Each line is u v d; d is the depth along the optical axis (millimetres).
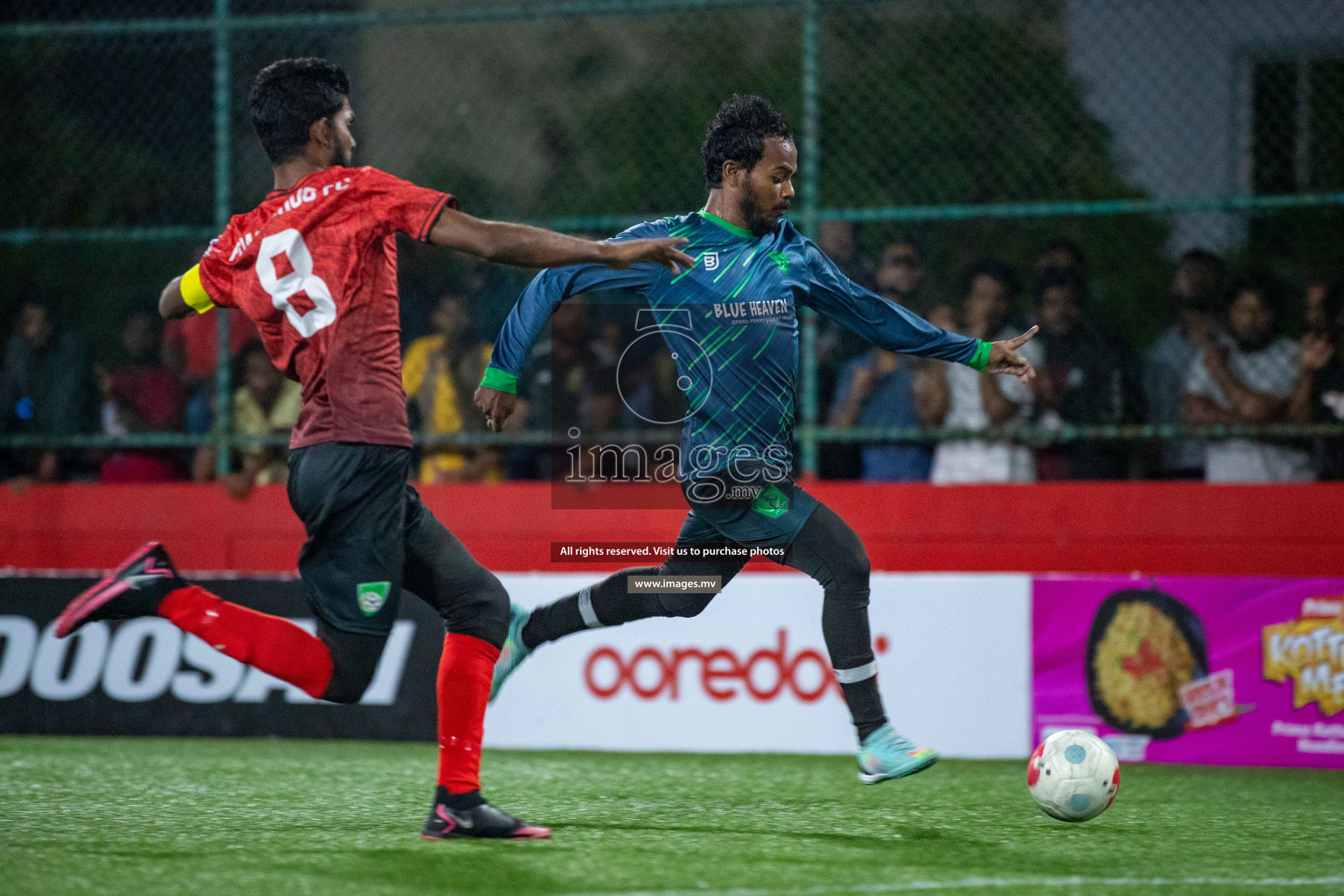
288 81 12172
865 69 28562
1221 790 16922
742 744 20078
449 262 25406
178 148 26750
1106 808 14289
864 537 23000
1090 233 27875
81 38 26594
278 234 11930
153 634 21641
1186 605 19172
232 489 24625
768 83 30812
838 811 15141
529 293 14016
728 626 20266
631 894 10859
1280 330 22266
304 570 12188
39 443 25438
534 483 23953
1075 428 22156
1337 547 21547
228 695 21328
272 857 12156
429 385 24578
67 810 14805
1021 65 27969
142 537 25047
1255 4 25938
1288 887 11461
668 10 23312
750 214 14008
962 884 11398
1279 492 21781
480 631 12875
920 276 23328
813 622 20000
